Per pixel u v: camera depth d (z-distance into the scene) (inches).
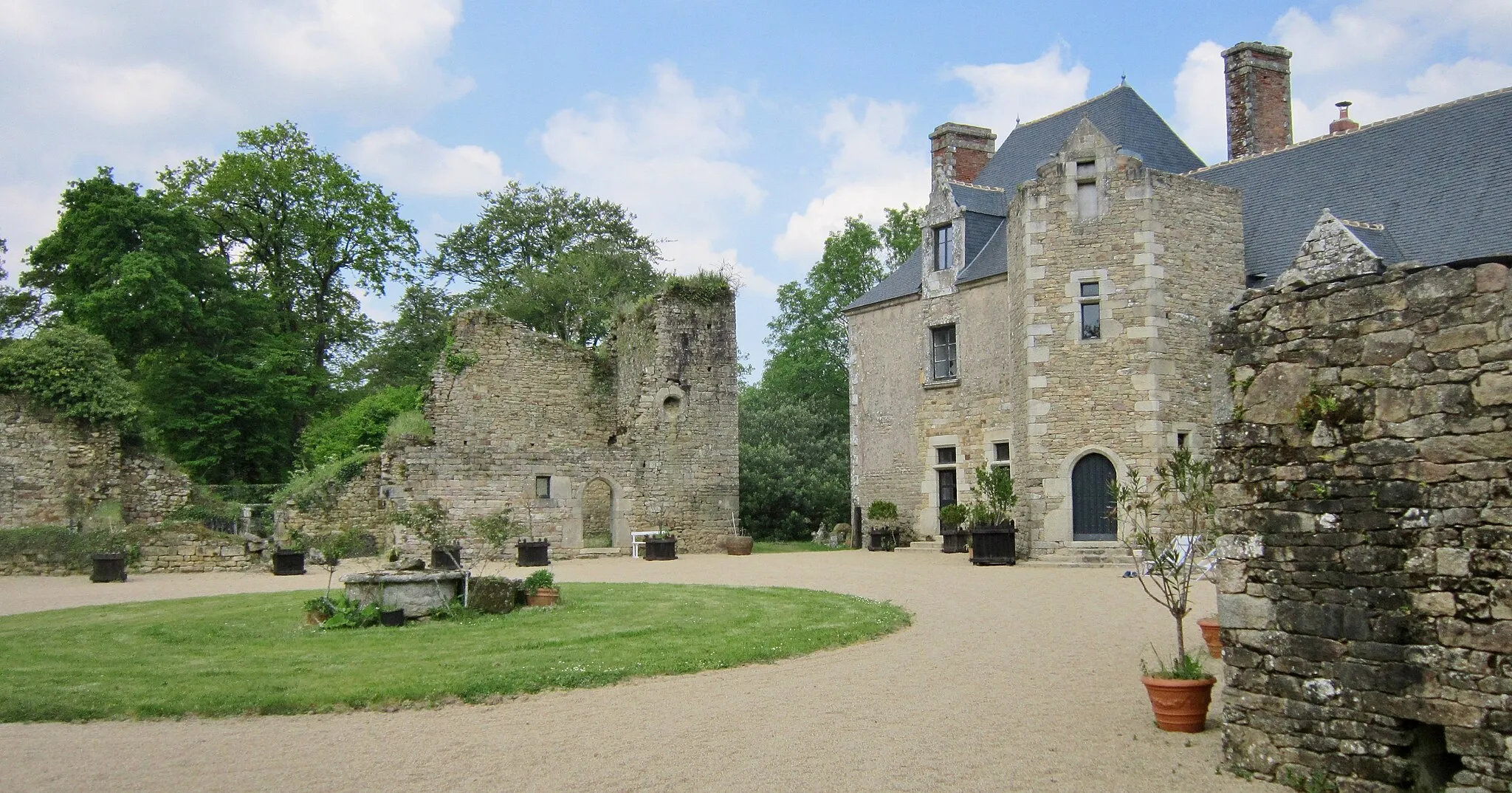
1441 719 181.2
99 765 224.8
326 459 1025.5
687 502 869.2
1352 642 194.5
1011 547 676.7
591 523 1066.1
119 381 820.6
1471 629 178.9
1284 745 203.0
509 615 438.9
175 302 997.2
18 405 778.2
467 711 276.1
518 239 1425.9
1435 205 641.6
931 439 887.7
